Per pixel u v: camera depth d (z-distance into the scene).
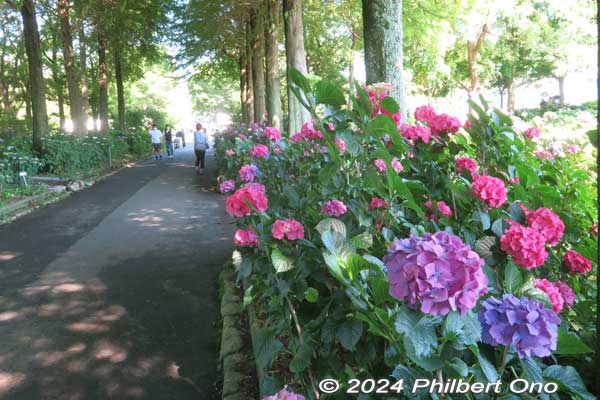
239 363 3.28
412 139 2.97
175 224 7.95
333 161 2.74
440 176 2.89
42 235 7.20
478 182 2.31
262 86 16.22
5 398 3.01
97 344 3.73
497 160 2.87
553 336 1.29
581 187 3.42
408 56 20.47
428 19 13.09
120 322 4.13
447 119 2.95
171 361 3.48
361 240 1.94
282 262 2.10
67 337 3.84
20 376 3.26
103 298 4.67
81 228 7.68
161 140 25.06
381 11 4.32
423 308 1.17
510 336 1.30
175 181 13.83
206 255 6.11
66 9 16.02
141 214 8.82
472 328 1.31
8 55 21.36
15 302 4.57
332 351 2.08
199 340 3.81
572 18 18.12
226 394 2.93
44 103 13.91
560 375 1.54
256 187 2.83
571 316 2.21
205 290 4.88
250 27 16.23
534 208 2.64
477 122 2.91
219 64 26.59
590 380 1.87
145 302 4.57
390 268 1.26
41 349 3.64
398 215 2.56
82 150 14.45
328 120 2.76
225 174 11.10
